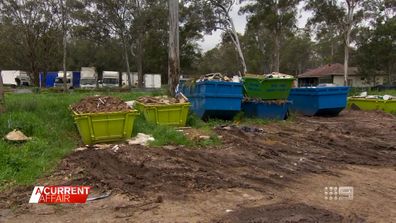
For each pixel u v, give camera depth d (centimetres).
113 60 7344
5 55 4881
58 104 1421
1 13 4516
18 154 778
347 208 558
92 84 5444
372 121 1595
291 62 8144
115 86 5369
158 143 954
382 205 573
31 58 4750
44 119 1117
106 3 4641
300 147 984
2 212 548
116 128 962
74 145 940
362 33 5062
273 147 969
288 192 629
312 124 1447
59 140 954
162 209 551
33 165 744
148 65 6519
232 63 7356
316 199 596
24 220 520
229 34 4500
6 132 920
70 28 4675
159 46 6000
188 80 1471
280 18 4353
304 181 690
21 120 1008
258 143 1013
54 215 537
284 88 1503
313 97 1750
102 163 777
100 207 564
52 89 3806
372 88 4756
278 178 705
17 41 4672
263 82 1471
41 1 4522
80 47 7306
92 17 4728
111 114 948
